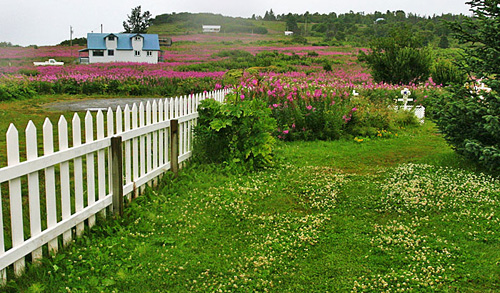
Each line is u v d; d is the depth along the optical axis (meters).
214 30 128.75
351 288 3.55
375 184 6.17
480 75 6.66
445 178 6.32
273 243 4.33
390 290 3.53
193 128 7.22
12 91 15.43
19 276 3.51
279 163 7.48
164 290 3.48
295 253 4.15
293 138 9.77
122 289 3.49
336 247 4.28
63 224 3.97
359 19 159.50
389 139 10.17
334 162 7.72
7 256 3.31
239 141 7.13
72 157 4.08
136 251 4.08
